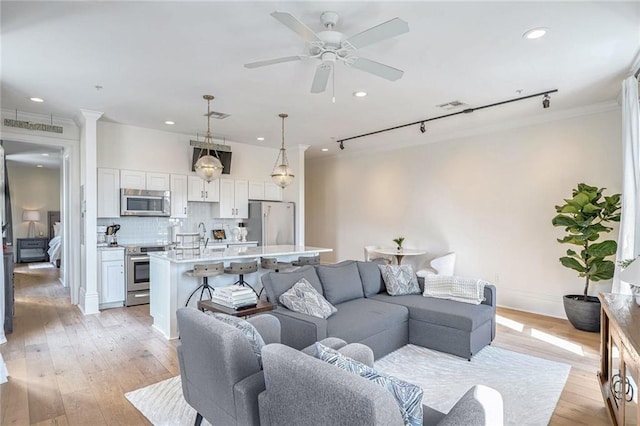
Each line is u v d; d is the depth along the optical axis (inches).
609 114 175.6
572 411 99.7
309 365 52.2
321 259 327.9
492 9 97.1
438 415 64.5
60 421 93.7
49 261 390.3
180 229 252.7
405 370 125.0
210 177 184.5
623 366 81.4
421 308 145.0
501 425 54.6
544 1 93.3
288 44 117.1
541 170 197.6
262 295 189.6
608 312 91.3
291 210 279.3
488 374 122.1
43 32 108.3
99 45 117.0
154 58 127.0
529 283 201.8
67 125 208.1
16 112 190.2
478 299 150.6
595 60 129.1
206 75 142.5
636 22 103.0
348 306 145.1
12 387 111.3
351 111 191.0
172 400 104.1
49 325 173.3
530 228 201.8
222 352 68.2
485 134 220.8
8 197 251.6
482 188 222.2
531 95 165.6
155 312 171.3
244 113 195.0
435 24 104.7
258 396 64.4
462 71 139.0
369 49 120.6
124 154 220.4
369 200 290.8
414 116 200.4
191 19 101.8
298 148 278.8
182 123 216.4
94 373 121.3
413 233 259.6
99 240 219.1
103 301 204.4
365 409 44.2
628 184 139.1
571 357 136.8
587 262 164.2
